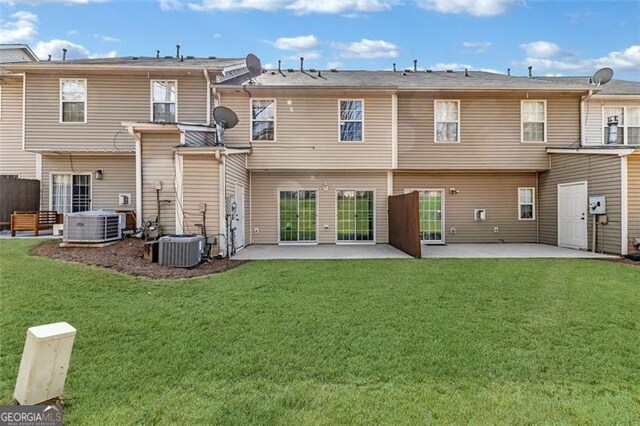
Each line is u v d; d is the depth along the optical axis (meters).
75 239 7.94
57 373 2.34
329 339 3.52
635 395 2.58
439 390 2.64
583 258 8.72
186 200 8.56
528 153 11.52
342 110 11.21
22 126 11.72
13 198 10.62
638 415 2.33
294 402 2.46
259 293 5.14
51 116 10.91
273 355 3.17
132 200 11.53
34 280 5.30
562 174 11.13
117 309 4.30
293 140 11.08
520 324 3.96
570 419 2.29
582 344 3.43
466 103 11.48
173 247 7.05
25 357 2.30
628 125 11.61
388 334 3.65
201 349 3.27
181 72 10.94
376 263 7.82
